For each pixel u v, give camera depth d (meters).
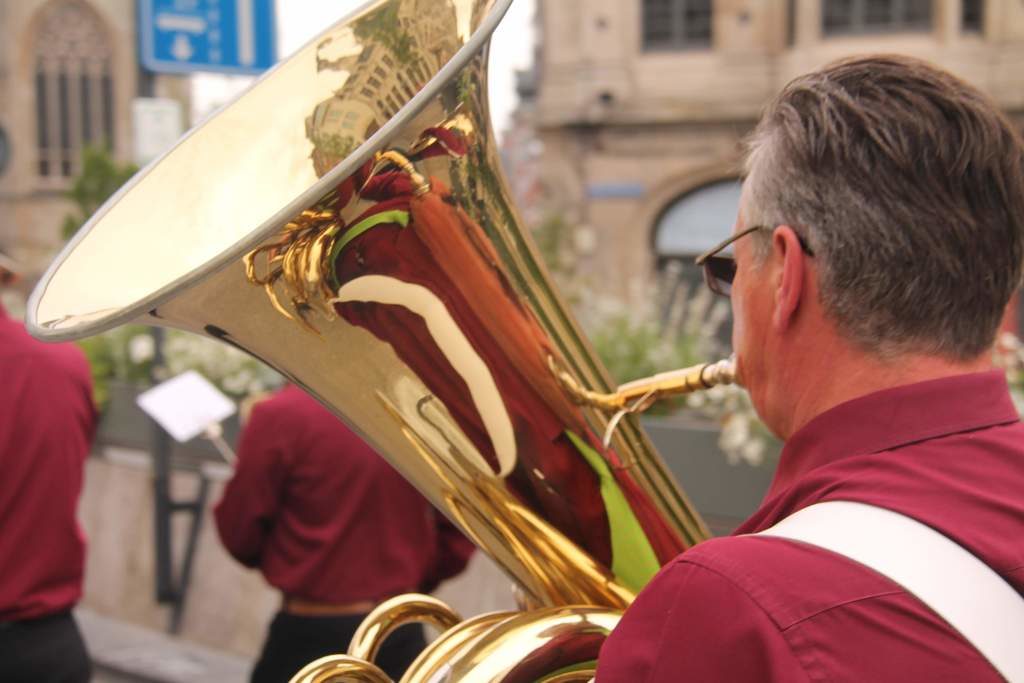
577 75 16.06
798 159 0.87
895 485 0.81
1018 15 14.06
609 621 1.11
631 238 16.12
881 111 0.84
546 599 1.20
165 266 1.27
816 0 15.11
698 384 1.08
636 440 1.19
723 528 3.53
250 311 1.08
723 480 3.51
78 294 1.22
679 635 0.79
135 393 5.69
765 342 0.93
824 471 0.85
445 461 1.17
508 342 1.14
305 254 1.05
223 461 5.26
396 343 1.12
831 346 0.87
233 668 4.74
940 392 0.85
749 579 0.77
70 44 32.34
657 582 0.83
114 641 5.13
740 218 0.96
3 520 2.46
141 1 4.81
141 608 5.38
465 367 1.13
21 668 2.49
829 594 0.75
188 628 5.12
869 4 14.90
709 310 5.29
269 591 4.91
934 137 0.83
